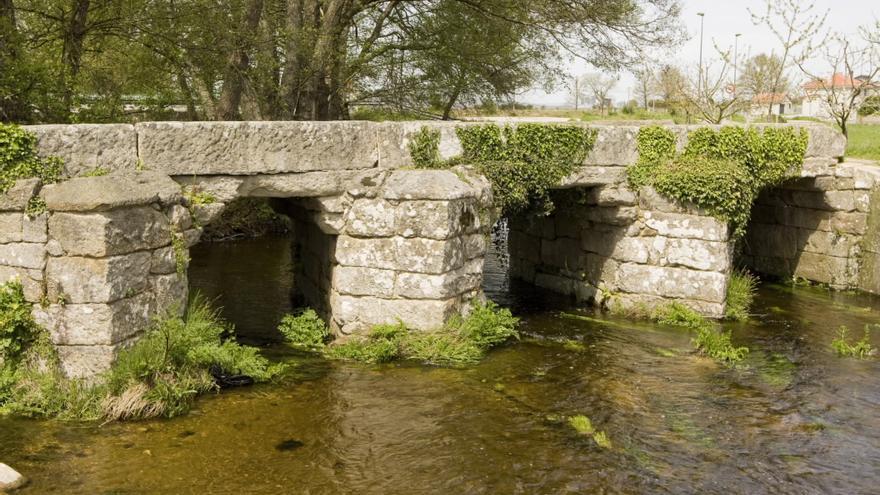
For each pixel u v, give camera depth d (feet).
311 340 30.01
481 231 30.58
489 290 41.37
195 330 24.32
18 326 22.31
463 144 31.07
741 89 73.00
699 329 32.94
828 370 28.81
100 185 22.34
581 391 25.76
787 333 33.73
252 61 46.34
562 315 35.78
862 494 19.31
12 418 21.54
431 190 28.09
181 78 46.98
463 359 28.09
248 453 20.27
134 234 22.94
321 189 28.27
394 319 28.71
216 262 49.73
